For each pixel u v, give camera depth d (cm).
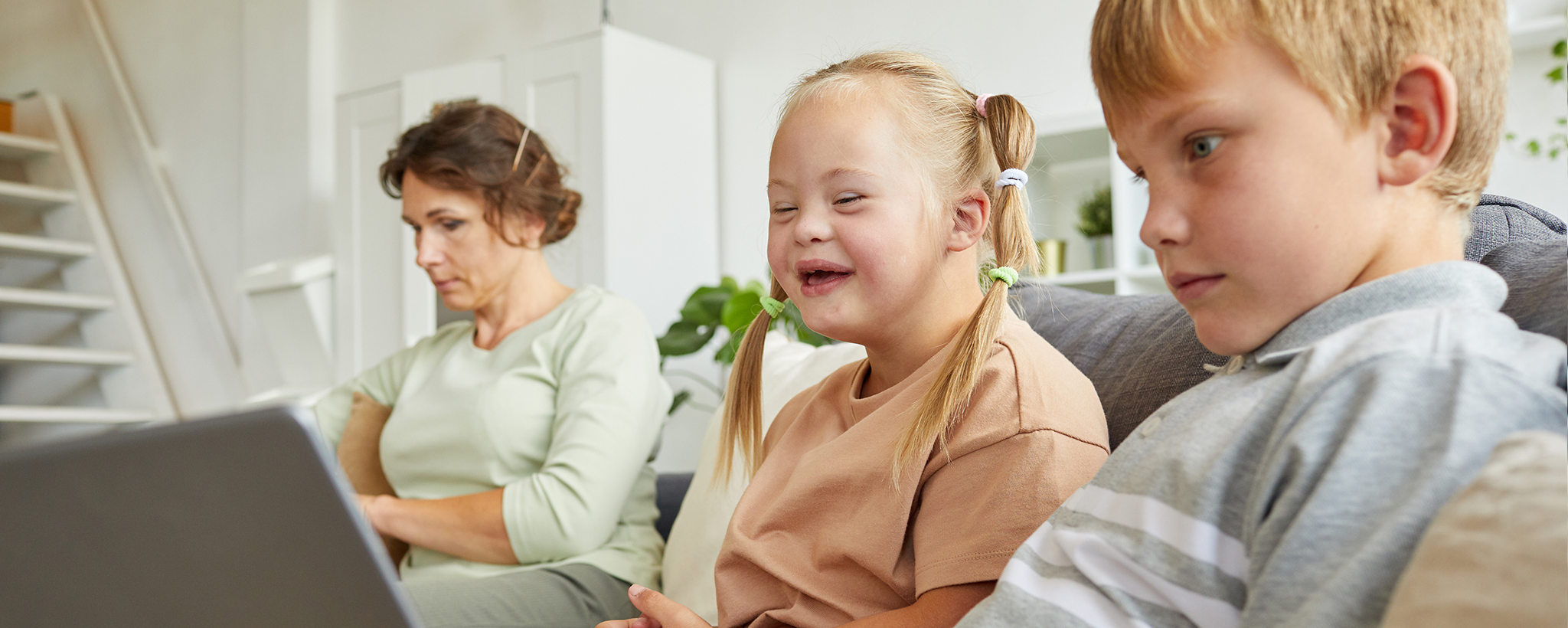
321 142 433
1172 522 50
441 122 157
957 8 307
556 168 166
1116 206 266
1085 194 295
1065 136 272
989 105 94
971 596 72
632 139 317
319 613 54
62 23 532
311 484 52
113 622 56
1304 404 47
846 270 87
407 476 152
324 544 52
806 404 104
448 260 156
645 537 150
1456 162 52
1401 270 51
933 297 89
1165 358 96
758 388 111
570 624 129
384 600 52
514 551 134
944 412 78
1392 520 41
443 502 137
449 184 153
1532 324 64
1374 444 43
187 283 479
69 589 56
